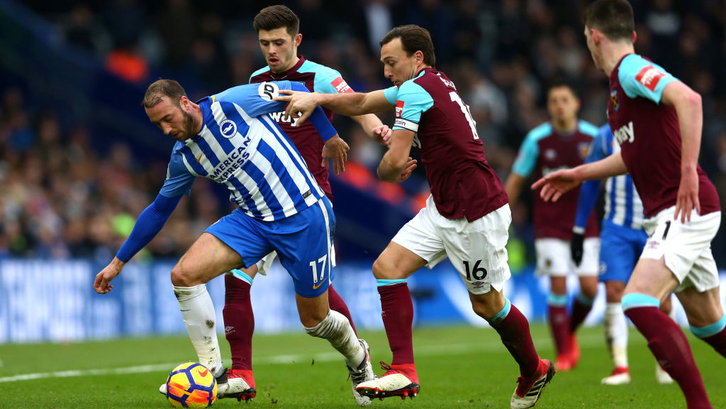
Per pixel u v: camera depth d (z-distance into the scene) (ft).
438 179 57.26
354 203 188.24
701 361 106.32
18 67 185.16
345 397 68.28
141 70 187.21
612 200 88.43
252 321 64.13
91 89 183.32
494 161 198.70
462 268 57.82
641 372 94.43
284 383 79.30
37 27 183.52
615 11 55.21
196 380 57.72
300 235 58.29
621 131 55.57
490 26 236.43
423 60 59.00
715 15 259.80
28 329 128.36
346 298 160.45
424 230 58.44
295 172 58.44
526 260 180.24
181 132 55.62
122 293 138.62
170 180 58.95
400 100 56.80
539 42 232.12
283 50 66.33
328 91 66.69
